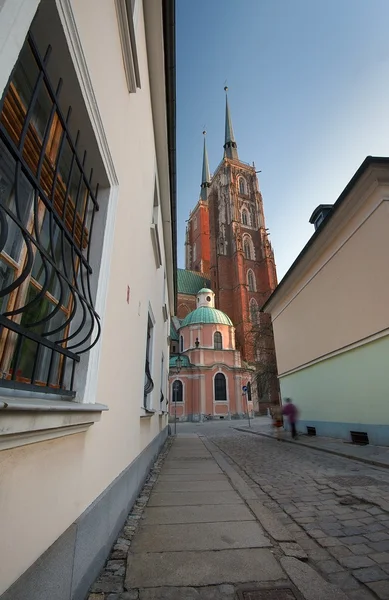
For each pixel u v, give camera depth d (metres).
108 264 2.69
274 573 2.41
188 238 68.75
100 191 2.82
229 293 50.50
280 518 3.77
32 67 1.78
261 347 27.48
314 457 8.12
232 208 53.91
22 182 1.73
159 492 4.84
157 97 6.60
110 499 2.76
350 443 9.79
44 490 1.55
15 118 1.61
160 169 8.71
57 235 2.17
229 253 53.53
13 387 1.39
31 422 1.32
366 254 9.56
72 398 2.14
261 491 4.99
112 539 2.82
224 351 38.47
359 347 9.94
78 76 1.91
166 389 14.08
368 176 8.97
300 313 14.31
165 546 2.87
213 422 32.66
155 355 7.62
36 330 1.90
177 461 8.02
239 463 7.74
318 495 4.66
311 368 13.22
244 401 36.75
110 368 2.85
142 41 5.03
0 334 1.54
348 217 10.27
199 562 2.57
